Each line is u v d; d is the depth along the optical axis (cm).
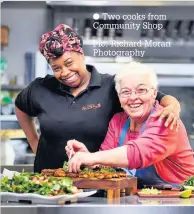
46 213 216
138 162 247
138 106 260
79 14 546
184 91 586
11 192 228
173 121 255
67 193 228
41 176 242
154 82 263
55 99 311
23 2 563
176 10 538
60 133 305
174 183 272
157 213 218
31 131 346
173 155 268
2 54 565
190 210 218
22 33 568
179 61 569
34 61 552
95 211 217
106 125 300
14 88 550
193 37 559
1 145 376
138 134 270
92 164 245
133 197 244
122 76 262
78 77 299
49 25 564
